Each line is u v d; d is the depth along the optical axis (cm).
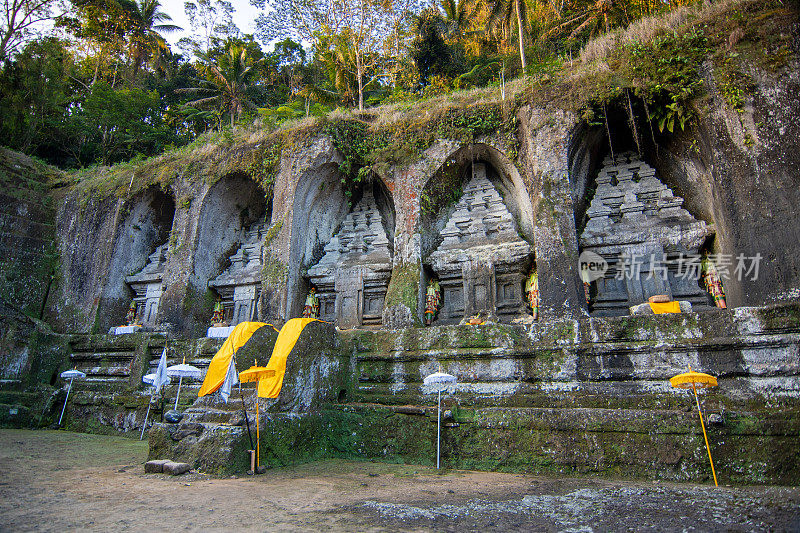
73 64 3002
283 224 1348
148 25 3494
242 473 664
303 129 1399
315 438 817
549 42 2253
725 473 633
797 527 405
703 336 772
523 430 738
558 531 415
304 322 846
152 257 1744
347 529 408
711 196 1065
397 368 964
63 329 1614
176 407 1003
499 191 1341
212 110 2942
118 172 1767
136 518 432
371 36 2280
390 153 1323
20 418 1221
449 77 2597
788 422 625
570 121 1109
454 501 528
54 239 1778
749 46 965
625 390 776
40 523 407
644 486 613
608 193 1230
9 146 2222
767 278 850
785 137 883
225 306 1538
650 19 1148
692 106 1005
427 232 1296
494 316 1135
